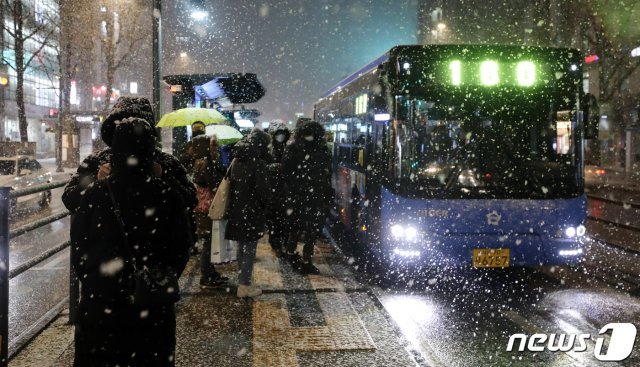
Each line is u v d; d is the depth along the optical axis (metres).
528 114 7.54
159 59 10.36
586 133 7.67
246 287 6.32
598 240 11.54
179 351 4.70
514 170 7.49
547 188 7.49
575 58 7.64
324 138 7.81
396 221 7.45
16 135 53.28
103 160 3.30
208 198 6.71
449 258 7.39
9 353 4.49
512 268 8.76
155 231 3.00
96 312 2.94
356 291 6.69
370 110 8.55
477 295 7.16
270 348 4.78
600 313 6.32
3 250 3.97
